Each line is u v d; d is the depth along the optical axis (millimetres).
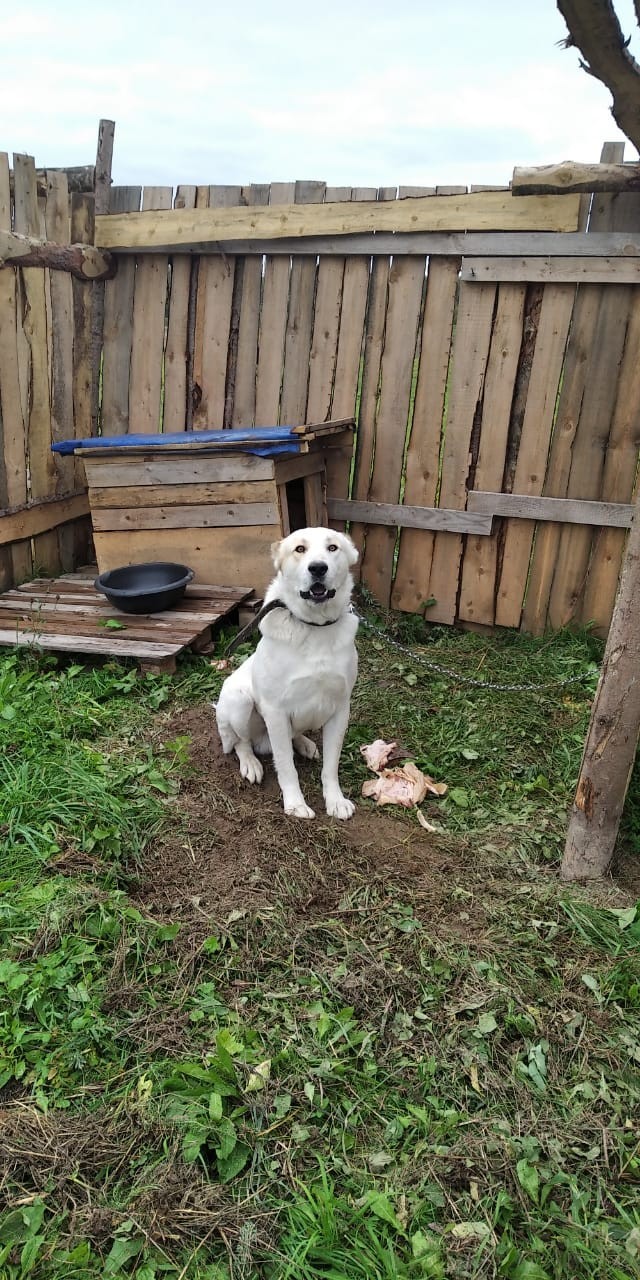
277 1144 1951
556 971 2521
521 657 5066
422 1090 2113
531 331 4980
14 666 4332
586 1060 2221
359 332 5371
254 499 4941
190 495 5074
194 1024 2283
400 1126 2008
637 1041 2285
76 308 5848
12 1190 1829
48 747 3492
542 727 4129
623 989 2449
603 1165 1949
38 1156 1888
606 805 2852
